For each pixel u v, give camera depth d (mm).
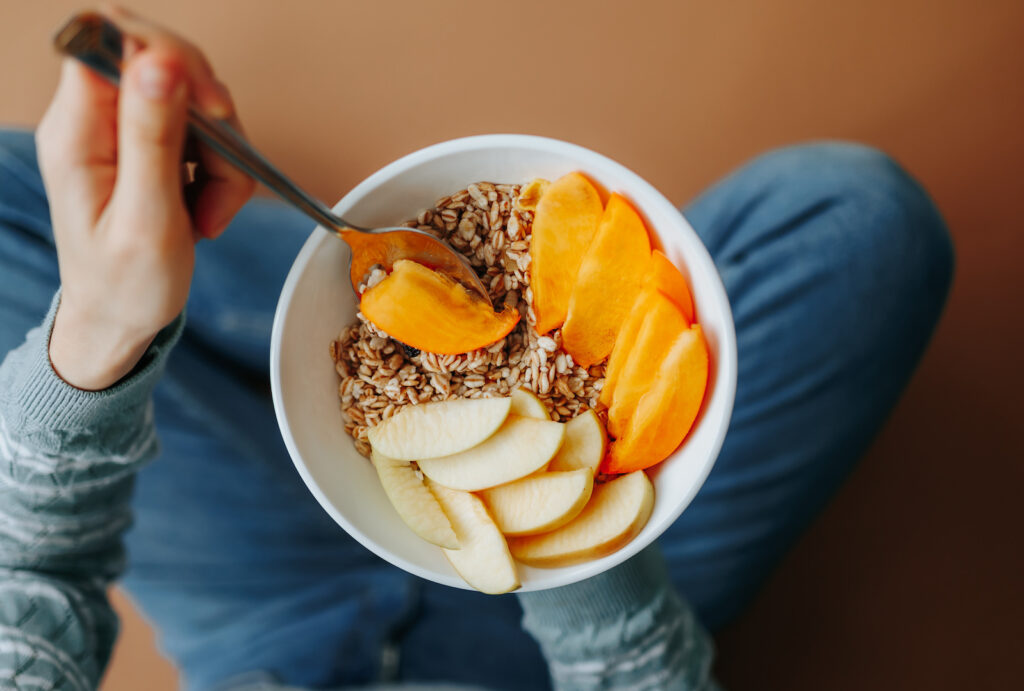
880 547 876
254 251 698
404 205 463
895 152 845
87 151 377
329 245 450
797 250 662
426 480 475
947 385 866
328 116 857
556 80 845
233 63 859
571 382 479
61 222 385
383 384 476
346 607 688
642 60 843
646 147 848
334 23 854
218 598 702
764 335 666
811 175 666
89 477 510
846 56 837
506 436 464
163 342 452
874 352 669
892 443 876
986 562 860
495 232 472
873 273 655
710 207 707
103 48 354
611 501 459
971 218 845
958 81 832
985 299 853
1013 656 850
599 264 453
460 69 849
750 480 694
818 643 878
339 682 665
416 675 665
